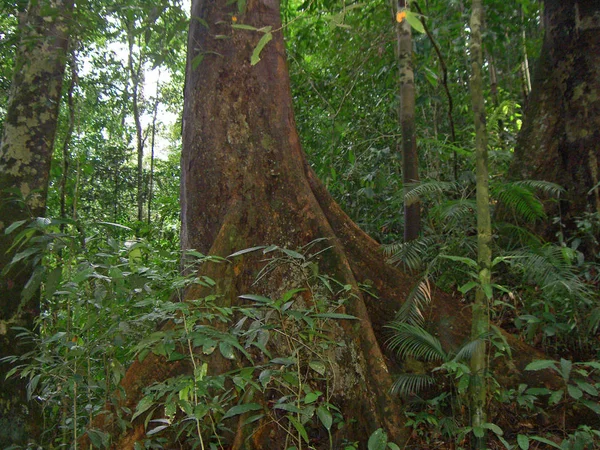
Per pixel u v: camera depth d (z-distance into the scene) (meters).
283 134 3.92
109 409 2.94
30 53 4.27
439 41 6.38
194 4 4.21
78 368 2.73
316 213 3.72
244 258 3.57
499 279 4.40
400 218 5.64
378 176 5.79
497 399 3.07
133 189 12.55
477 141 2.80
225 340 2.34
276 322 3.30
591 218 4.48
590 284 4.07
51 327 3.24
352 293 3.31
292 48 7.64
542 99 5.11
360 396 3.12
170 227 9.23
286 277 3.51
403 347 3.38
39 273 2.60
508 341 3.52
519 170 5.06
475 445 2.73
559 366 3.45
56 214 6.44
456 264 4.20
